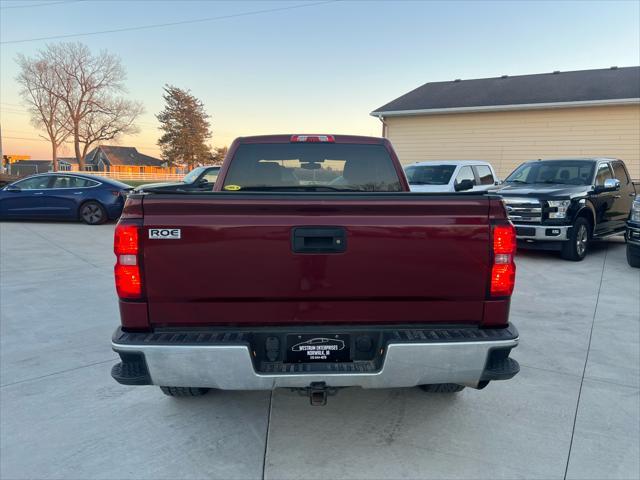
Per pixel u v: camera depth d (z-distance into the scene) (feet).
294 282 8.35
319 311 8.47
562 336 16.06
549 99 53.36
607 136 51.52
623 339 15.80
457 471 8.97
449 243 8.41
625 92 50.57
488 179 39.65
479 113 57.31
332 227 8.27
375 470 8.99
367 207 8.30
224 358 7.99
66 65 200.34
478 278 8.50
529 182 32.94
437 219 8.38
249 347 8.04
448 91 64.59
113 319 17.53
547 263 29.17
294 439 10.02
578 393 12.04
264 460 9.29
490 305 8.59
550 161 33.60
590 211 30.07
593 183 30.73
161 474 8.85
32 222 46.03
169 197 8.13
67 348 14.79
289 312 8.46
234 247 8.21
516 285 23.27
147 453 9.49
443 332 8.52
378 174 13.70
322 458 9.36
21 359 13.94
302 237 8.29
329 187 13.73
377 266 8.38
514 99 55.67
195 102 251.19
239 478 8.74
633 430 10.37
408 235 8.35
